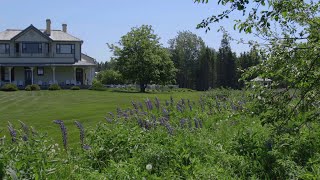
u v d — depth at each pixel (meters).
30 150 5.56
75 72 59.72
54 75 57.75
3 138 5.84
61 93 40.09
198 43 103.50
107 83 73.44
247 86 6.72
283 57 6.23
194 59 101.00
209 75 87.25
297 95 6.34
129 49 53.34
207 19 6.41
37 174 4.88
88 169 6.30
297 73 6.14
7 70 57.97
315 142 7.37
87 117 16.95
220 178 5.90
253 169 6.63
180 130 8.41
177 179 5.81
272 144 7.05
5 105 25.16
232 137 8.12
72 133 11.84
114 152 7.11
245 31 6.32
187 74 92.81
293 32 6.53
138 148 7.14
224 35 8.01
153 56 52.28
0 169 4.79
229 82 82.25
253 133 7.88
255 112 6.57
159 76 53.53
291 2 6.16
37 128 13.62
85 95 36.44
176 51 91.88
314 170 6.28
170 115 11.76
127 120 9.48
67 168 6.14
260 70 6.44
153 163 6.42
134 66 51.94
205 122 11.09
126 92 44.56
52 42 59.22
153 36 54.03
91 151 7.12
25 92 42.34
